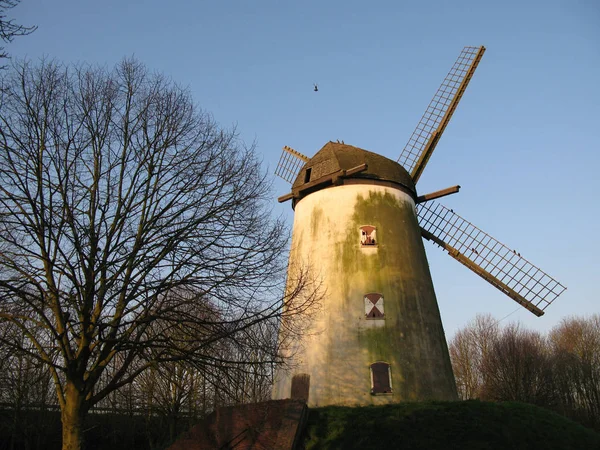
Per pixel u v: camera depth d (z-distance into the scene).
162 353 10.39
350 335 16.70
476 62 22.72
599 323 45.16
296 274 18.16
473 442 12.92
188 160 11.63
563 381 42.75
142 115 11.69
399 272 17.86
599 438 14.69
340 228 18.53
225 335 10.06
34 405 22.28
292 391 16.72
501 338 42.28
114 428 25.77
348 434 13.30
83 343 9.41
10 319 9.46
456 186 20.48
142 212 11.12
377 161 19.83
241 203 11.42
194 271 10.52
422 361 16.59
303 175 20.41
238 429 13.08
